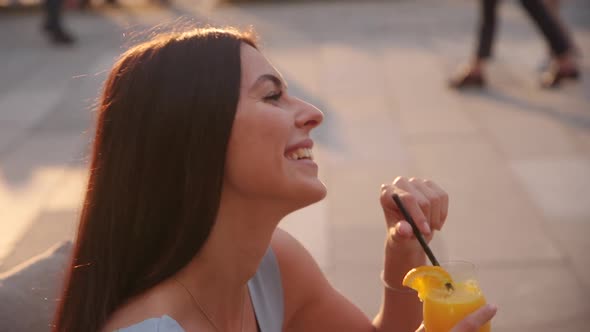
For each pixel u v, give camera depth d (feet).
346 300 5.28
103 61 25.40
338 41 26.78
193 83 3.65
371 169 15.85
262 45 4.26
